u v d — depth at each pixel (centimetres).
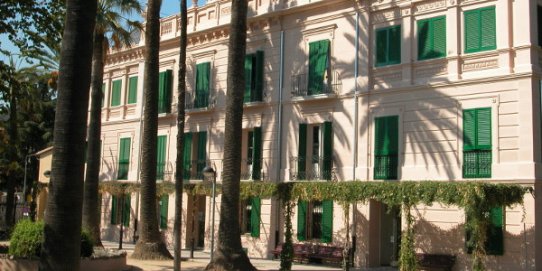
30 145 4572
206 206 2692
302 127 2306
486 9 1883
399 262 1720
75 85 1030
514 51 1812
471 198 1537
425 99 1988
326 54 2277
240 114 1833
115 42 2583
